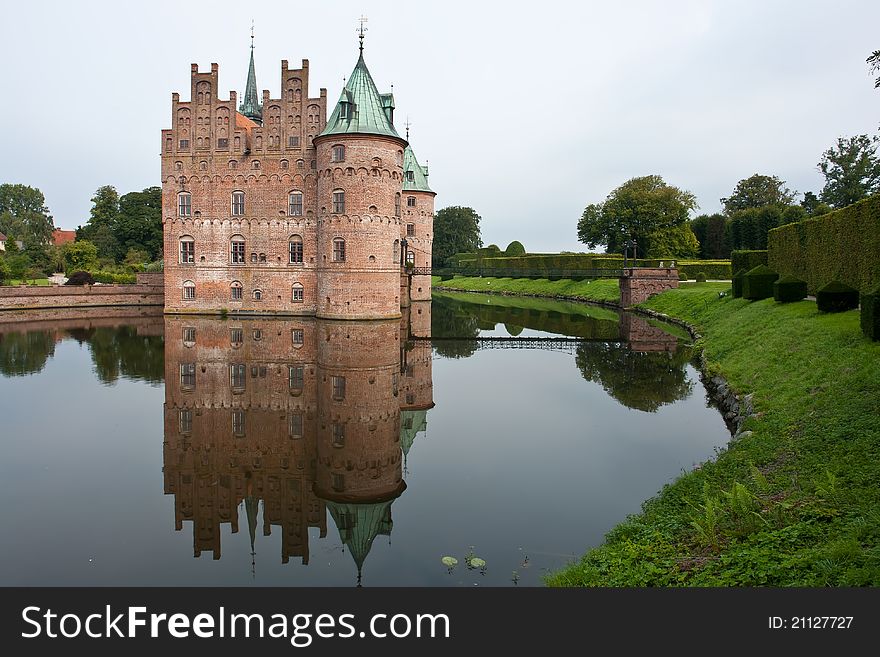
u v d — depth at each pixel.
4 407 21.42
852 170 87.88
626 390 24.98
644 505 12.62
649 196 96.06
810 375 17.77
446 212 144.62
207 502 13.66
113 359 31.11
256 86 76.31
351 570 10.50
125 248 101.62
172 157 53.56
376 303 48.66
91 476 15.16
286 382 25.58
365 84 48.12
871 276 26.12
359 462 16.11
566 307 72.56
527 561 10.66
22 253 83.38
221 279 54.09
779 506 9.85
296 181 52.81
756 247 97.88
